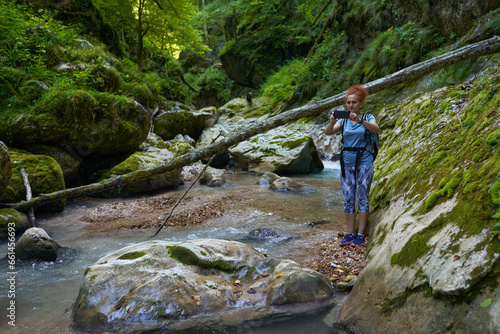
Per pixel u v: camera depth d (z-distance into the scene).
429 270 1.87
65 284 3.04
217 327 2.21
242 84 24.77
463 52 3.22
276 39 21.81
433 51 8.81
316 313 2.36
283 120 3.70
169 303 2.35
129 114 8.36
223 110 18.05
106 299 2.40
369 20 11.90
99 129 7.52
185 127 14.16
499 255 1.61
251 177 9.33
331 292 2.62
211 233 4.41
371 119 3.37
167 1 15.23
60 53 8.71
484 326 1.46
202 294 2.47
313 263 3.23
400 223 2.60
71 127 7.05
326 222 4.67
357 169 3.50
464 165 2.42
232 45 24.05
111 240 4.28
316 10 19.09
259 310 2.40
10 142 6.46
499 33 6.89
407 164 3.60
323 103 3.60
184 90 24.94
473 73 6.82
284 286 2.53
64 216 5.61
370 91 3.42
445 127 3.41
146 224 4.91
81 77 8.04
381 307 2.05
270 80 19.42
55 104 6.84
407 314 1.84
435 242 2.01
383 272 2.26
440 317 1.66
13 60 7.61
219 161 11.59
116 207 6.05
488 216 1.82
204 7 25.00
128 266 2.65
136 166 7.38
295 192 6.90
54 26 9.61
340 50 13.69
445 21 8.60
